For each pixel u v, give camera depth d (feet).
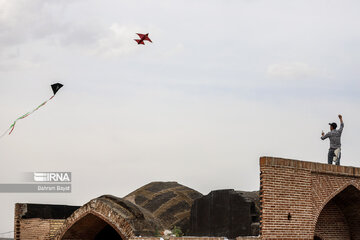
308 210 56.85
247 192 66.39
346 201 65.98
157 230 59.77
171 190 79.66
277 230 53.72
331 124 64.18
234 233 61.62
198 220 66.59
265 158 54.08
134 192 80.48
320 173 58.85
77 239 67.36
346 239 68.74
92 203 62.08
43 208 76.23
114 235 71.87
